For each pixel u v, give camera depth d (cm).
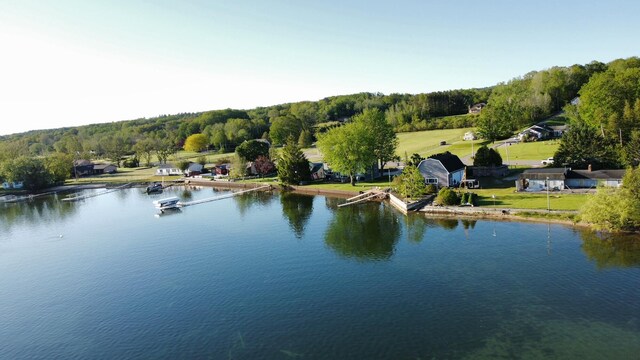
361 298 4822
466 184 9506
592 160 9381
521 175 8681
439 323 4159
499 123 15088
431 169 9706
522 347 3672
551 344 3684
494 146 14612
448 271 5372
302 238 7319
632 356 3459
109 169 19762
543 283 4825
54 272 6462
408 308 4506
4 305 5359
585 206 6303
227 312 4722
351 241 6931
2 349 4325
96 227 9231
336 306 4672
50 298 5491
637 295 4406
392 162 14338
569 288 4662
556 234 6281
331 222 8262
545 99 18550
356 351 3800
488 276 5125
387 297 4797
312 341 4016
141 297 5306
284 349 3916
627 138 10725
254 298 5028
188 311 4825
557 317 4109
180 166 17338
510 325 4031
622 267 5053
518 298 4531
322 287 5200
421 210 8300
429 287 4962
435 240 6575
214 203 11144
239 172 14888
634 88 12000
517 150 13362
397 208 8944
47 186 15762
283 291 5166
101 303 5228
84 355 4106
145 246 7475
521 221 7038
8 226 9888
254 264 6172
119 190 14850
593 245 5759
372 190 10419
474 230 6850
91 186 15825
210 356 3897
